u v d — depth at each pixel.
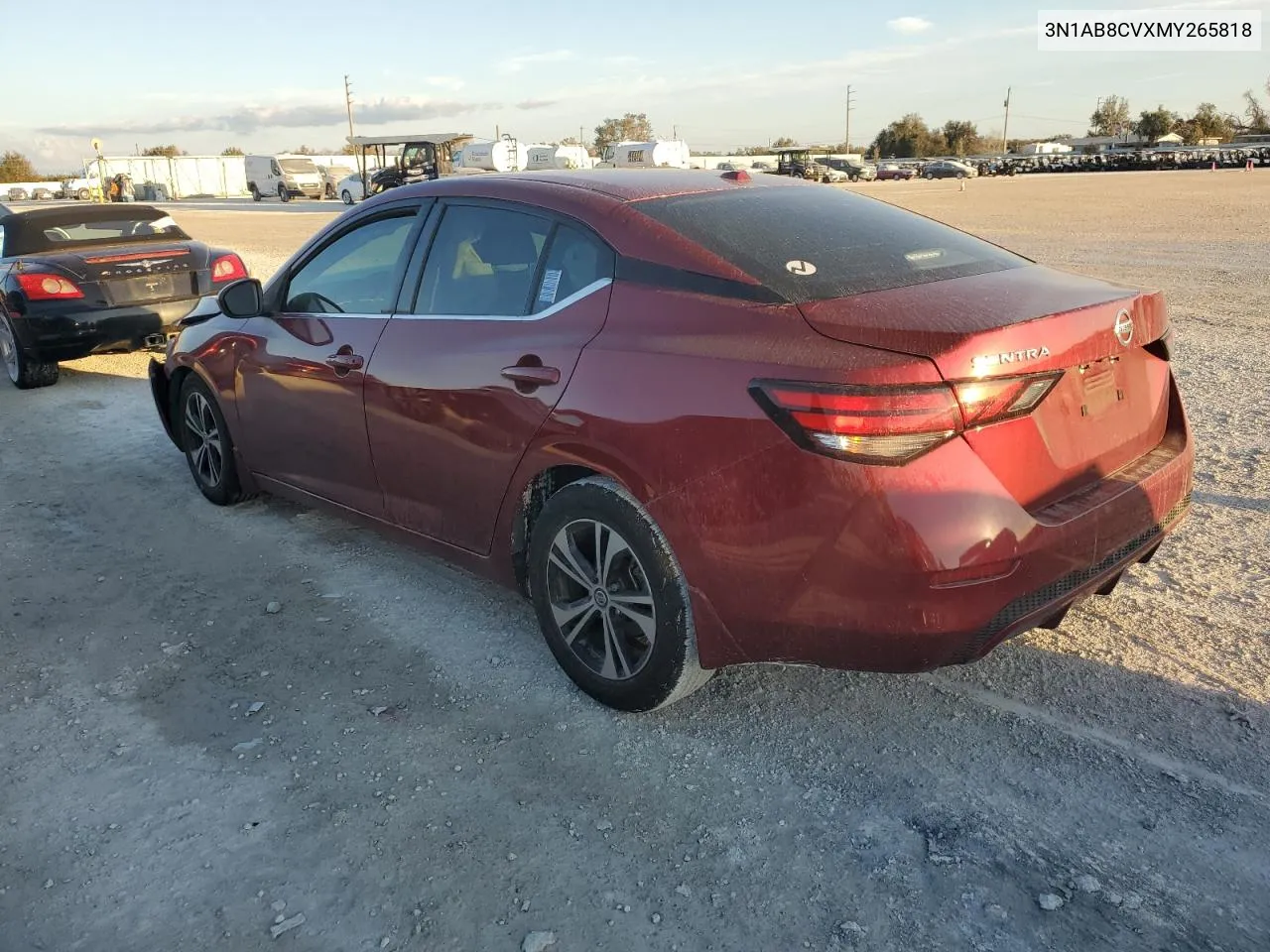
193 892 2.47
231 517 5.16
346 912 2.39
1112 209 24.70
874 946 2.24
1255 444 5.52
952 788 2.76
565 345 3.09
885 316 2.61
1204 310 9.89
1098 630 3.58
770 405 2.55
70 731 3.19
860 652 2.59
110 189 51.38
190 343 5.08
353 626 3.87
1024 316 2.63
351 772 2.93
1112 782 2.74
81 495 5.59
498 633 3.79
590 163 52.22
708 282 2.88
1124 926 2.26
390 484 3.89
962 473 2.47
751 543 2.64
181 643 3.77
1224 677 3.24
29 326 7.98
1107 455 2.93
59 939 2.33
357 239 4.13
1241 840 2.51
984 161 75.44
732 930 2.30
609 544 3.03
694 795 2.78
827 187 3.95
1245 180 40.62
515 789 2.83
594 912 2.37
